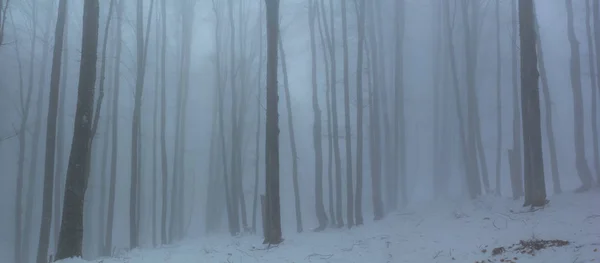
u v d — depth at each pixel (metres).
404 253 10.73
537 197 13.82
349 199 21.20
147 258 11.26
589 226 10.38
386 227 15.58
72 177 11.84
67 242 11.55
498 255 9.18
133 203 18.53
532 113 14.02
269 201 13.02
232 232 21.61
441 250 10.38
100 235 25.66
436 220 15.20
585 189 18.80
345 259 10.65
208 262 10.72
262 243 13.24
